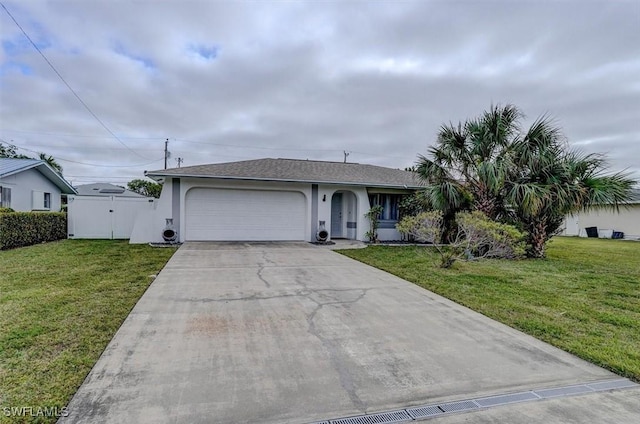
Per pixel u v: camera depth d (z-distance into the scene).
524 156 10.22
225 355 3.46
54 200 18.66
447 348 3.80
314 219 13.82
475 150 10.57
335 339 3.96
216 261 8.62
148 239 12.35
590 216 23.70
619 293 6.29
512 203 10.52
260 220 13.43
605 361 3.52
